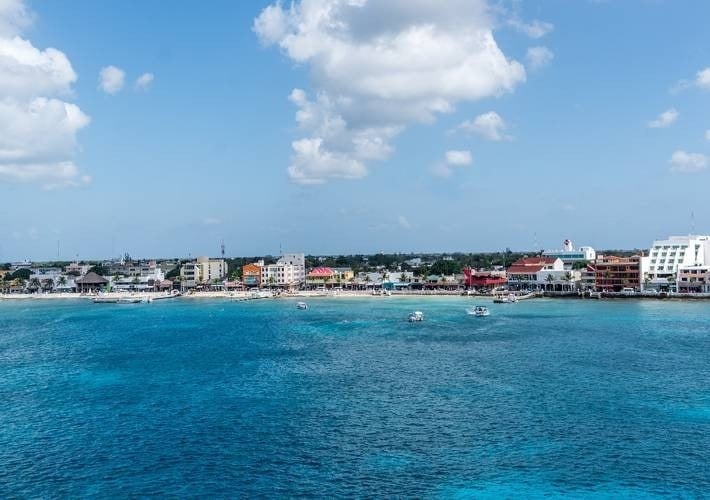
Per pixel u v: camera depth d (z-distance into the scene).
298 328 165.25
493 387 89.00
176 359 118.12
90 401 86.75
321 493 55.25
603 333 139.25
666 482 56.47
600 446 64.88
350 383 93.75
